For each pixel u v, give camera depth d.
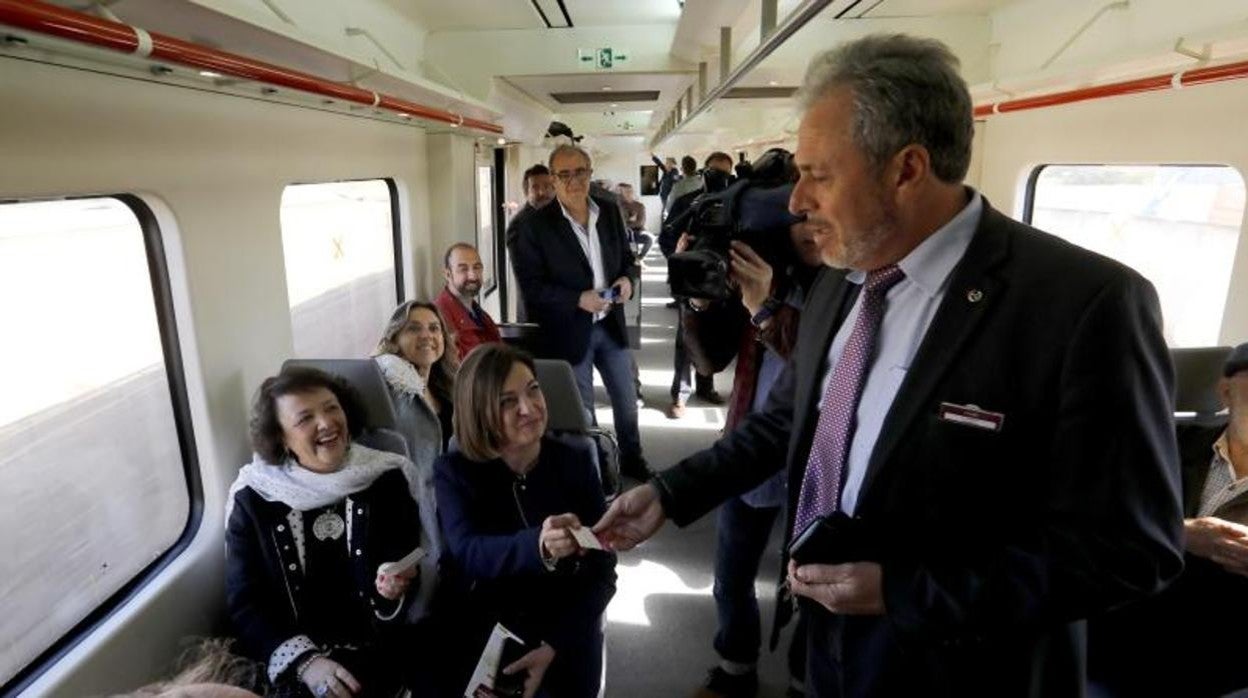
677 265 1.74
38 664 1.64
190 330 2.11
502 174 7.18
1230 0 2.26
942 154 0.89
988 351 0.89
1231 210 2.55
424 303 3.08
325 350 3.62
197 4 1.51
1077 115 3.15
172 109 1.97
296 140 2.79
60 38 1.26
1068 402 0.83
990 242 0.94
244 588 1.93
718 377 6.29
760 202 1.73
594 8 3.94
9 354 1.60
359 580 1.99
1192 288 2.78
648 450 4.61
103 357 1.88
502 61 4.54
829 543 0.98
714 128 11.34
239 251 2.36
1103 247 3.27
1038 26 3.53
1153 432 0.81
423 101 3.52
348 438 2.11
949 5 3.82
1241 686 1.64
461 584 1.89
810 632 1.23
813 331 1.24
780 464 1.37
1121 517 0.79
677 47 4.11
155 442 2.08
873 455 0.98
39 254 1.67
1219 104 2.41
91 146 1.65
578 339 3.64
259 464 2.03
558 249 3.60
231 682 1.30
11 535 1.60
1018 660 0.98
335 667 1.79
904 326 1.02
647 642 2.75
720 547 2.31
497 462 1.93
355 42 3.40
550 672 1.86
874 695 1.06
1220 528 1.65
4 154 1.41
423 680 1.85
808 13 1.59
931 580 0.89
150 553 2.04
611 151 17.25
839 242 0.97
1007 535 0.91
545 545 1.65
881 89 0.86
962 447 0.91
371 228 4.14
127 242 1.95
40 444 1.68
